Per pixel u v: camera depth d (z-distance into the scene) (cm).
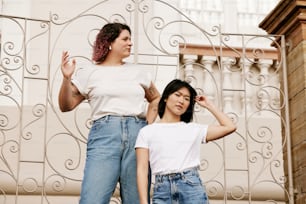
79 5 575
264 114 538
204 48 548
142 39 571
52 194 465
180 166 277
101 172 285
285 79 398
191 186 275
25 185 457
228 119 294
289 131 391
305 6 377
